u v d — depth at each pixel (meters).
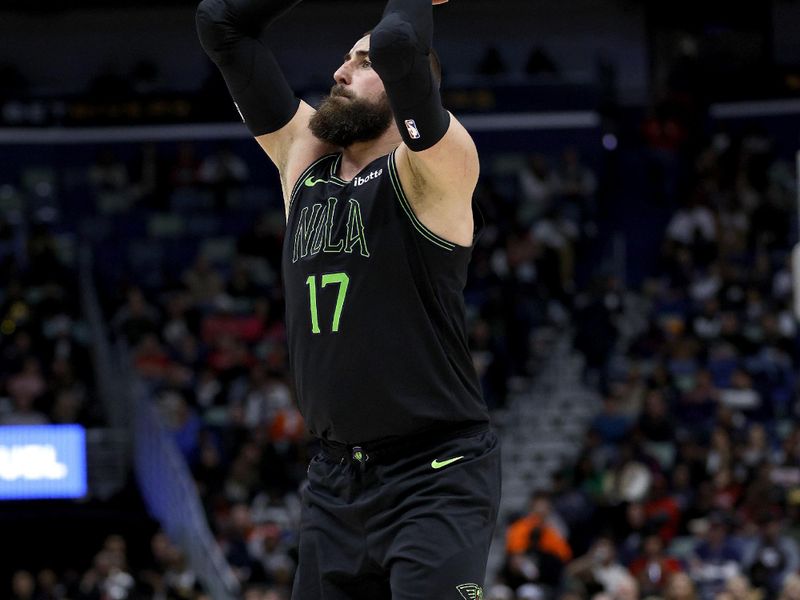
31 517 22.59
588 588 18.41
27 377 24.53
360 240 4.80
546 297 29.00
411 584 4.62
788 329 28.19
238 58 5.22
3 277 28.91
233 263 31.52
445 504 4.71
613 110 35.06
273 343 26.97
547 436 24.81
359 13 36.34
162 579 19.36
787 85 35.97
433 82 4.60
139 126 33.91
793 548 19.17
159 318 27.64
